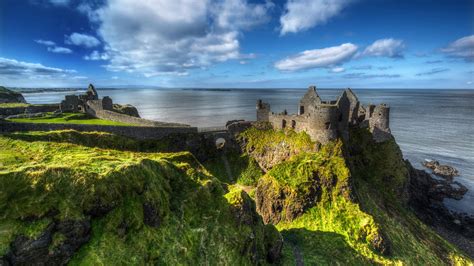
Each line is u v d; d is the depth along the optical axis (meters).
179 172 39.31
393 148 70.81
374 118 73.12
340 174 56.16
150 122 72.44
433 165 99.94
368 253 45.53
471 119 194.62
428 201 75.88
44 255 22.64
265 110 80.31
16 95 126.44
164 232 30.20
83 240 24.97
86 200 26.17
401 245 49.09
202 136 75.88
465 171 96.69
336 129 63.00
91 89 84.19
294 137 70.00
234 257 31.64
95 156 34.59
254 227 37.88
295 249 45.69
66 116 70.81
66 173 27.02
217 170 73.38
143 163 34.16
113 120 71.00
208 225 33.19
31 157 32.12
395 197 64.19
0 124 46.91
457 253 52.12
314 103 67.31
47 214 23.92
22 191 24.27
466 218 68.38
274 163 71.31
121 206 28.47
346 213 51.69
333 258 43.88
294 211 54.03
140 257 26.44
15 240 21.89
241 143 78.69
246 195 39.31
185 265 28.55
